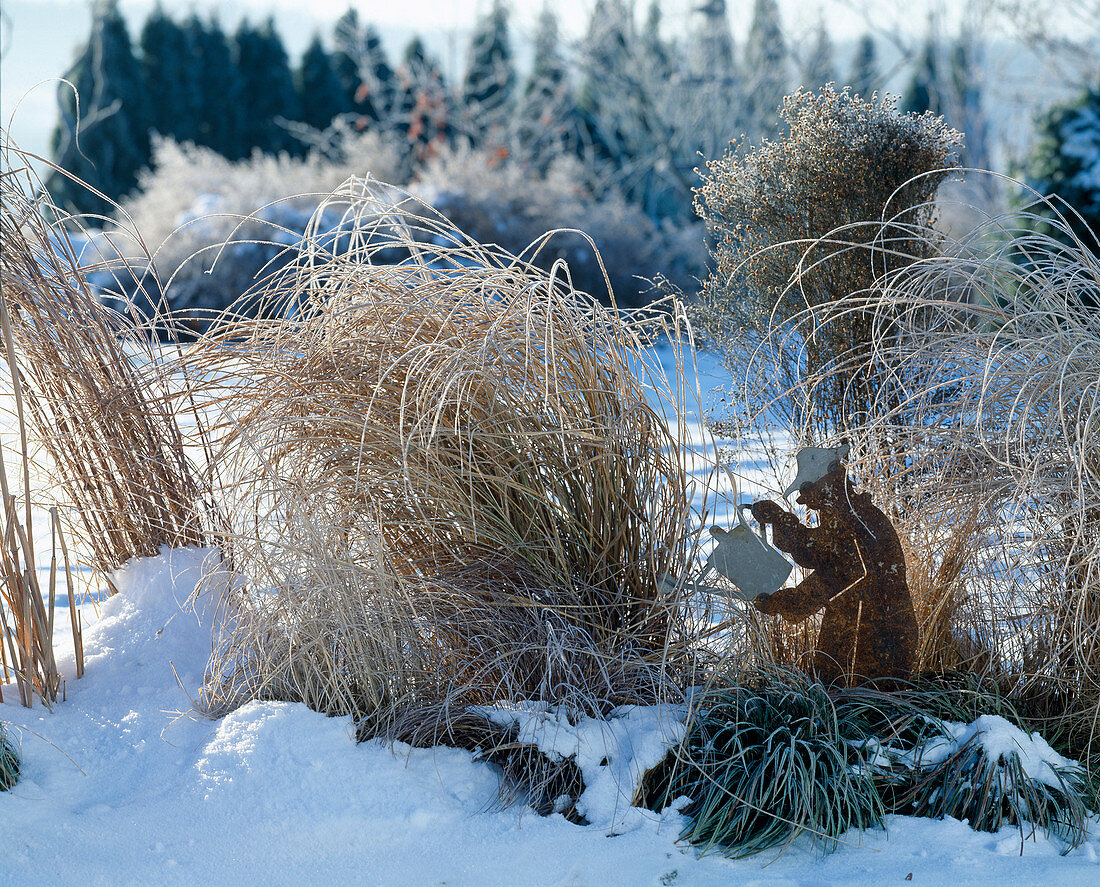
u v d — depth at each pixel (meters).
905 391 3.63
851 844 2.61
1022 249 3.21
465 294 3.21
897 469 3.47
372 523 3.05
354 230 3.28
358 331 3.23
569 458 3.17
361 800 2.69
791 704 2.92
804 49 25.70
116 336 3.57
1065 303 3.08
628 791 2.74
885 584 3.04
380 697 3.02
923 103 27.73
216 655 3.17
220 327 3.49
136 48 29.80
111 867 2.44
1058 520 2.92
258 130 31.39
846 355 4.29
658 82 23.50
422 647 3.08
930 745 2.85
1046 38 20.19
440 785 2.79
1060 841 2.62
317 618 2.96
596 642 3.12
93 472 3.55
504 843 2.60
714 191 5.14
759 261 4.80
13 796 2.65
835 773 2.69
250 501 3.19
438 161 18.30
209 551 3.55
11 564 3.06
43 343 3.40
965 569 3.24
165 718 3.07
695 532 3.17
